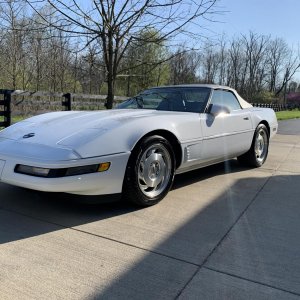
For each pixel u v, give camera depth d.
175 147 4.11
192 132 4.25
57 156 3.17
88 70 7.87
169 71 27.41
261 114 5.84
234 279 2.45
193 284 2.38
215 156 4.73
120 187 3.50
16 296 2.20
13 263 2.59
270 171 5.63
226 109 4.63
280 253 2.83
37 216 3.49
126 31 6.52
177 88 5.14
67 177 3.16
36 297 2.20
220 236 3.12
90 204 3.83
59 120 3.90
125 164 3.47
